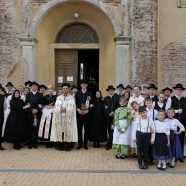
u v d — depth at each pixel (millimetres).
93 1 15945
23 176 8531
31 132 12562
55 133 12188
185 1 16656
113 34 16500
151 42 15750
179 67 16500
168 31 16578
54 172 8945
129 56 15836
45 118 12609
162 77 16453
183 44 16547
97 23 17203
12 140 12242
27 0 15883
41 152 11805
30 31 15914
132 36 15758
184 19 16609
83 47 17328
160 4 16672
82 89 12805
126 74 15867
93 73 19250
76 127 12344
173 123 10273
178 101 11297
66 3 16156
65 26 17453
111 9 15969
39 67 16703
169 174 9047
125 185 7855
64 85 12453
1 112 12172
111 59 16734
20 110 12391
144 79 15711
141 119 9961
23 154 11398
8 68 15844
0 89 12430
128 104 12125
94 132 12617
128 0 15852
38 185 7770
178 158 10648
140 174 8984
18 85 15883
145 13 15758
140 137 9859
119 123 11102
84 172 9000
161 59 16516
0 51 15852
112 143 11977
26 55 15844
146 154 9828
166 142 9781
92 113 12742
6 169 9242
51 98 12898
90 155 11367
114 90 13180
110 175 8766
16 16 15922
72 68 17531
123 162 10430
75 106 12461
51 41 17297
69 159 10648
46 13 16094
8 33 15859
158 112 10203
